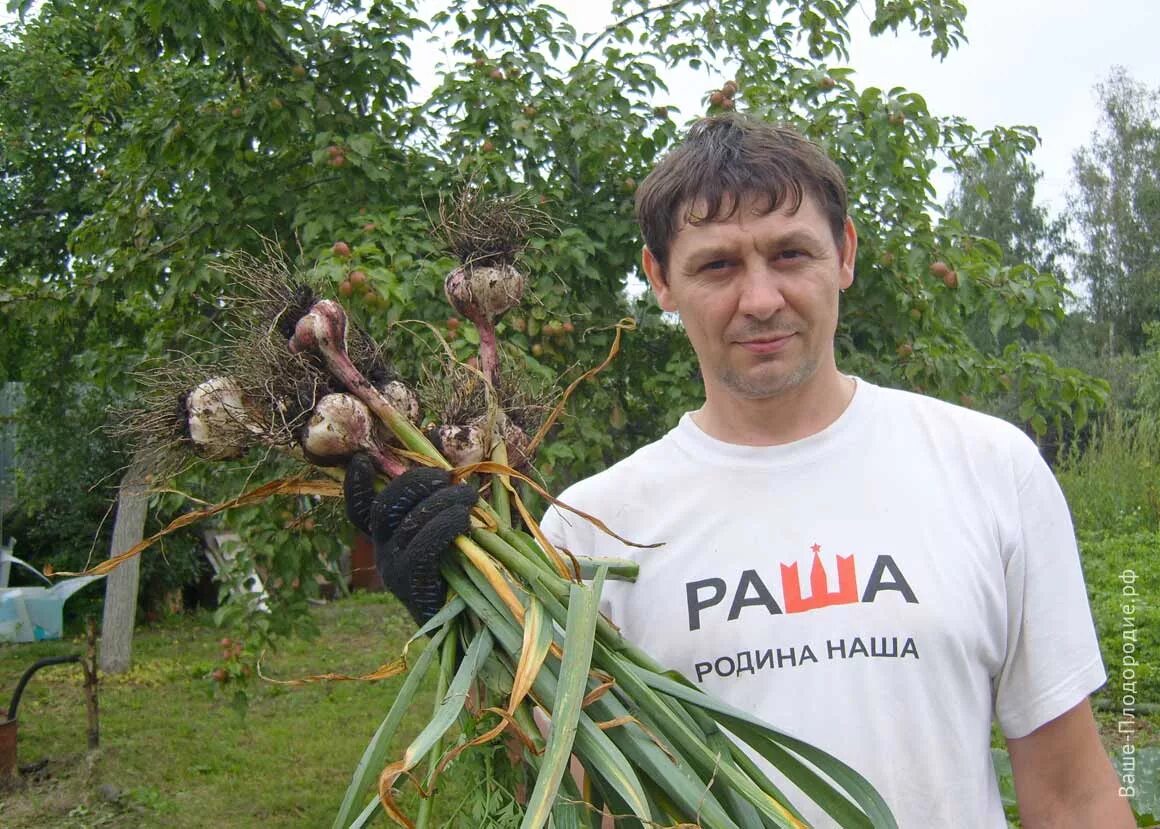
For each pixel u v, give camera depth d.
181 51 4.26
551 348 3.32
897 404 1.50
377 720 6.44
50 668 8.19
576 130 3.62
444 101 3.81
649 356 3.82
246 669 3.40
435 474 1.34
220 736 6.21
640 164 3.87
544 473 3.12
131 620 8.15
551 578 1.26
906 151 3.39
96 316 4.90
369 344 1.48
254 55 3.88
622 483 1.53
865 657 1.33
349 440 1.38
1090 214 28.70
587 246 3.45
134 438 1.61
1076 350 20.52
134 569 8.16
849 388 1.53
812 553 1.39
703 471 1.48
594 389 3.54
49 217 9.10
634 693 1.23
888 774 1.30
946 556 1.37
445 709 1.15
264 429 1.42
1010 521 1.40
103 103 5.13
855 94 3.54
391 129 4.14
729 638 1.38
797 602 1.37
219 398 1.44
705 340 1.43
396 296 2.84
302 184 3.97
